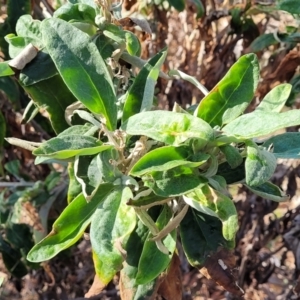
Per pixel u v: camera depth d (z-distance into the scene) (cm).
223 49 50
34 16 46
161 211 27
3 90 45
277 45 49
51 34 25
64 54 25
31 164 54
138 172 23
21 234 48
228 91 25
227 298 53
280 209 62
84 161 27
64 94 31
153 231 25
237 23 48
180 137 22
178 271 31
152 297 29
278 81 45
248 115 23
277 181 51
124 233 24
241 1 48
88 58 25
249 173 22
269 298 57
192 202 25
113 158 25
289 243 52
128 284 29
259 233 54
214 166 24
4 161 52
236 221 23
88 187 26
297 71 50
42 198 46
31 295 57
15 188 50
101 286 29
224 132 23
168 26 50
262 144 27
